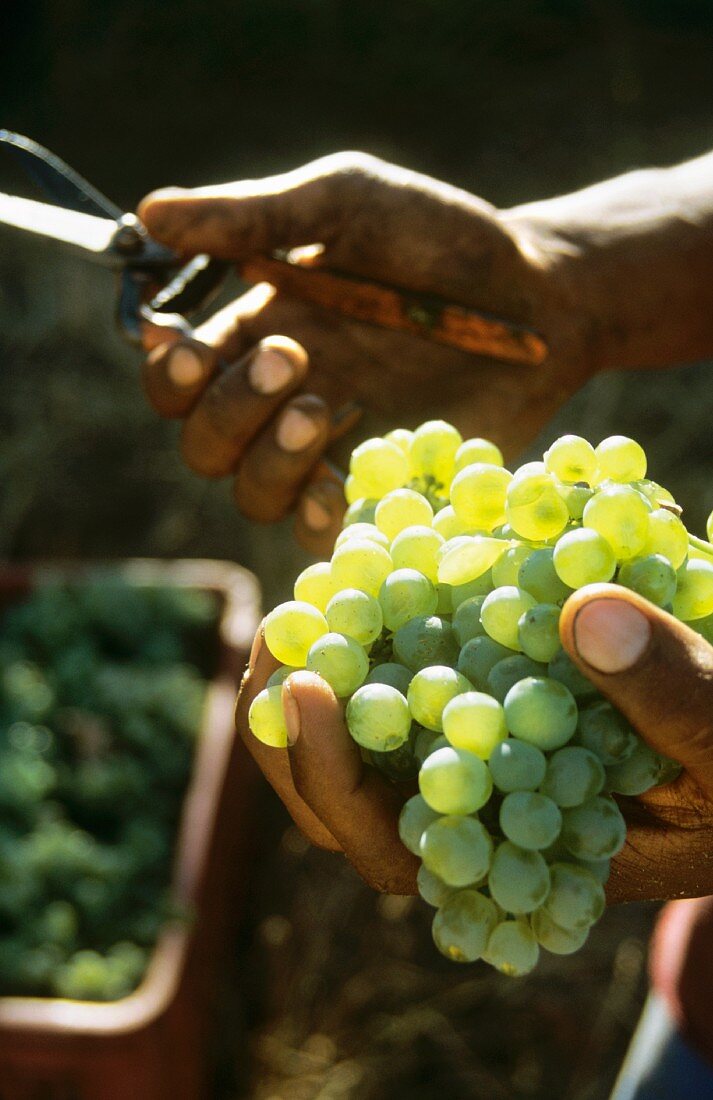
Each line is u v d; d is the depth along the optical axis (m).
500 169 1.67
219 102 1.75
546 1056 0.92
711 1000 0.63
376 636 0.42
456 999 0.95
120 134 1.72
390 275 0.63
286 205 0.61
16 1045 0.67
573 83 1.75
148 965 0.78
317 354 0.66
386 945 0.99
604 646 0.38
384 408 0.66
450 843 0.37
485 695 0.39
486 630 0.41
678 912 0.66
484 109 1.74
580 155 1.68
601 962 0.98
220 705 0.95
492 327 0.62
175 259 0.64
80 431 1.38
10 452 1.35
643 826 0.45
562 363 0.67
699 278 0.68
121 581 1.04
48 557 1.33
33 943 0.78
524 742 0.38
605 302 0.67
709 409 1.36
